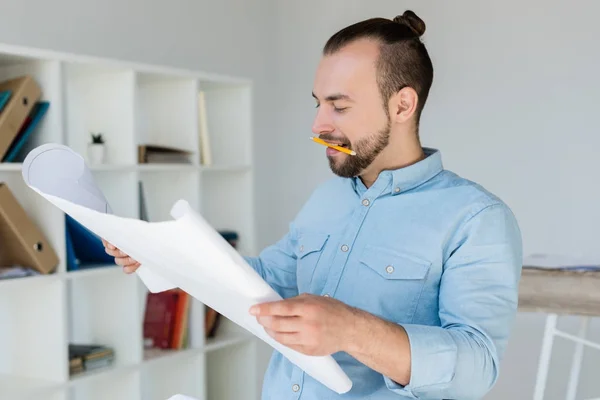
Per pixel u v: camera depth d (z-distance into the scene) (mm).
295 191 3607
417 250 1195
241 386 2953
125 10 2898
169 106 2711
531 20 2932
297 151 3590
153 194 2758
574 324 2855
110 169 2312
